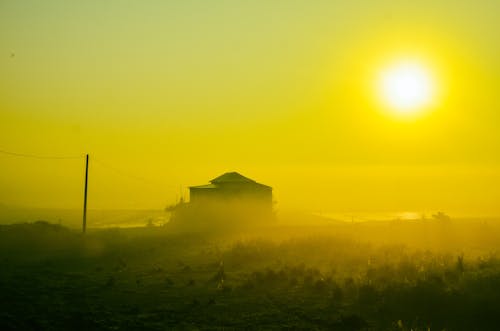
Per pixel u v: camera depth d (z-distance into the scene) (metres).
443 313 19.69
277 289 25.06
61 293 24.94
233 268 31.84
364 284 23.61
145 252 40.31
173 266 33.31
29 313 20.92
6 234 47.50
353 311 20.69
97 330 18.64
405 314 19.89
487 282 21.77
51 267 33.34
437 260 28.75
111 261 36.19
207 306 22.09
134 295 24.53
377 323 19.03
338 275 27.58
